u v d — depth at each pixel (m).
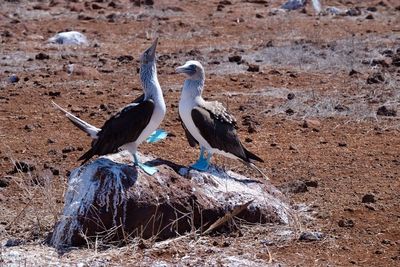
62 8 31.12
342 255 10.66
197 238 10.96
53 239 10.94
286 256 10.58
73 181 11.21
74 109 17.77
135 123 10.73
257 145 15.34
